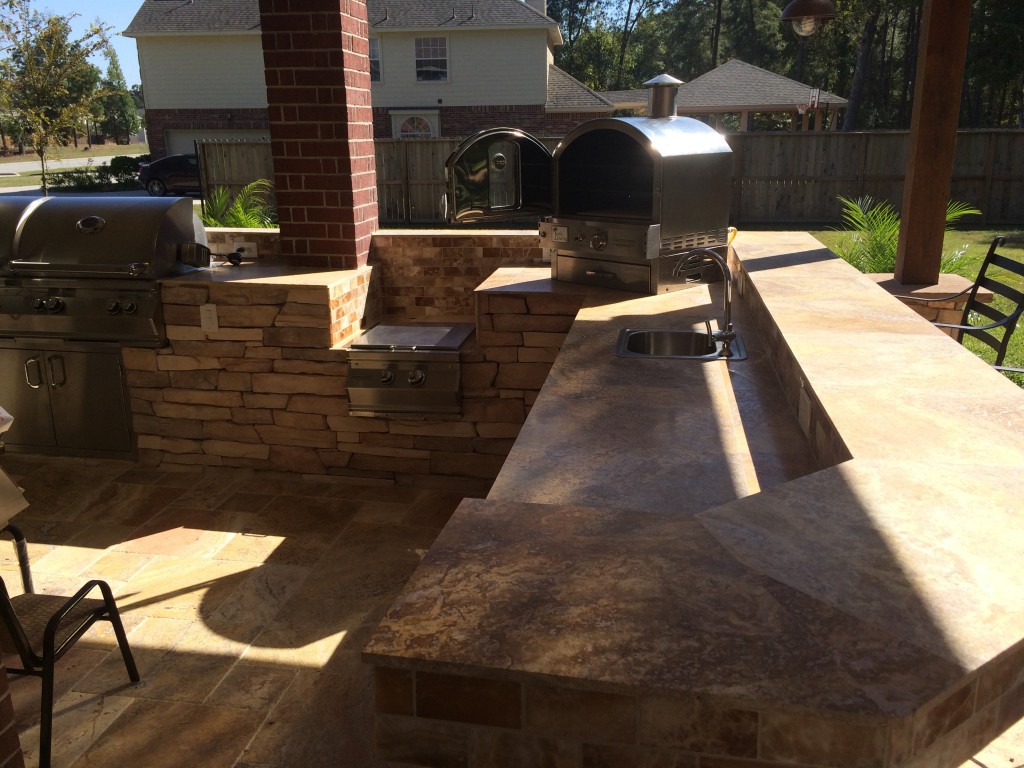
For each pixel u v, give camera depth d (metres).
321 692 2.66
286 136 4.29
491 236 4.62
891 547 1.33
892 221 6.43
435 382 4.05
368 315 4.60
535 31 19.36
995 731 1.11
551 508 1.53
